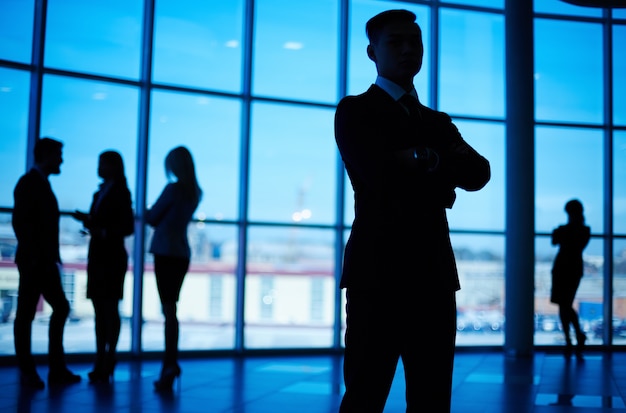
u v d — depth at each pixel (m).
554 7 11.33
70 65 8.73
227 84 9.69
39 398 5.60
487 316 10.60
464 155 2.21
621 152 11.36
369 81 10.40
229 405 5.50
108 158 6.42
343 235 10.05
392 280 2.17
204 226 9.45
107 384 6.42
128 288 8.76
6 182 8.22
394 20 2.30
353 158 2.21
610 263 11.15
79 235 8.59
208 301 9.42
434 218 2.24
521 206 9.43
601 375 7.48
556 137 11.27
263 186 9.80
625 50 11.45
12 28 8.38
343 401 2.23
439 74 10.80
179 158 6.04
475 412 5.28
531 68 9.48
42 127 8.51
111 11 9.00
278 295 9.70
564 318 9.25
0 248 8.11
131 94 9.06
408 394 2.25
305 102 10.04
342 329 9.89
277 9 10.04
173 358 6.16
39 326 8.26
